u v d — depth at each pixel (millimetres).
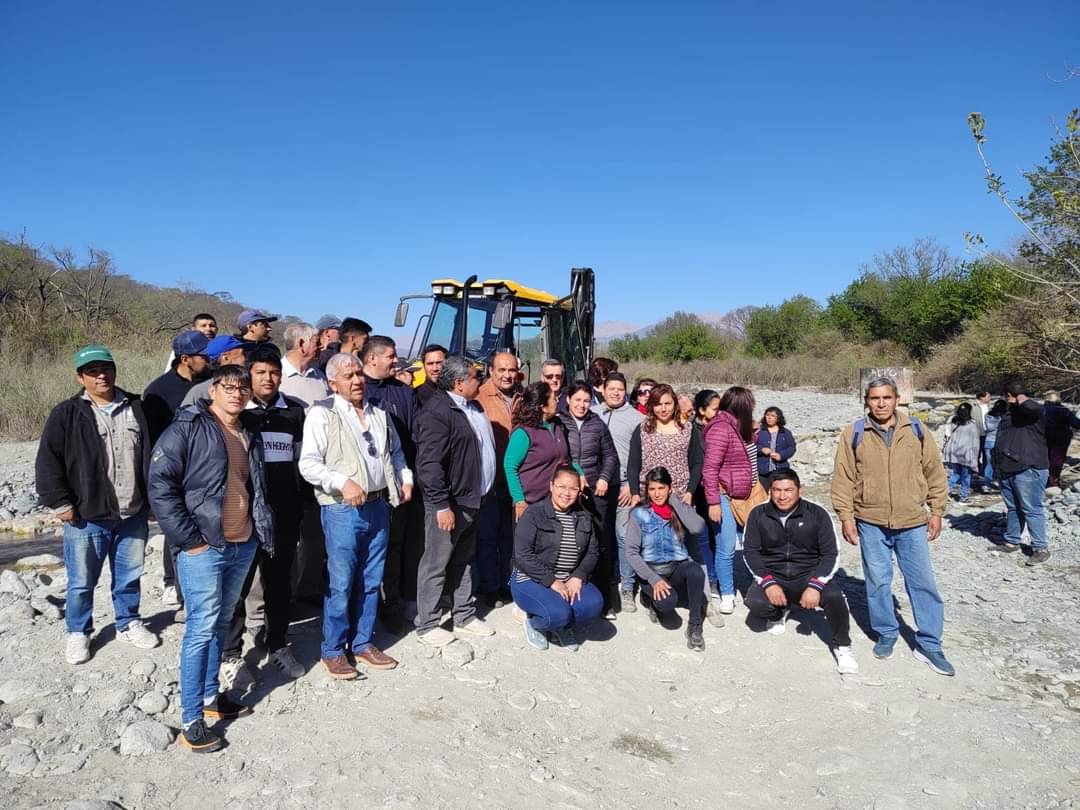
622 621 5914
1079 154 10164
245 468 3977
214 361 5438
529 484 5535
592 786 3834
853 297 37844
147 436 4648
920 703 4781
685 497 5840
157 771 3611
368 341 5242
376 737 3971
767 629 5863
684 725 4637
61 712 4047
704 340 45281
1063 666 5297
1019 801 3814
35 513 9984
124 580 4793
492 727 4238
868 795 3869
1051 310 13391
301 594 5336
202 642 3789
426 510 5043
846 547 8547
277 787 3525
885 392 5129
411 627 5398
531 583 5227
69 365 19047
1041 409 7695
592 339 10953
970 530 9141
